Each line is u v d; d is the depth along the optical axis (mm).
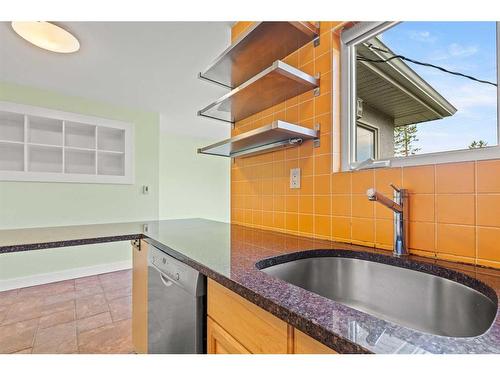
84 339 1810
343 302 1000
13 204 2852
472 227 800
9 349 1683
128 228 1599
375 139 1162
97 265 3355
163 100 3381
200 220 2178
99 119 3414
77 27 1888
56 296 2578
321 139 1274
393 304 884
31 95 2951
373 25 1150
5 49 2180
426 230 897
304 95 1371
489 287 631
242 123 1813
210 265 812
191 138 5758
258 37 1271
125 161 3619
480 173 793
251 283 657
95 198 3371
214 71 1549
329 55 1254
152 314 1252
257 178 1665
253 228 1646
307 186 1335
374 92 1176
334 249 1050
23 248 1039
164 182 5363
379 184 1038
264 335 621
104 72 2607
